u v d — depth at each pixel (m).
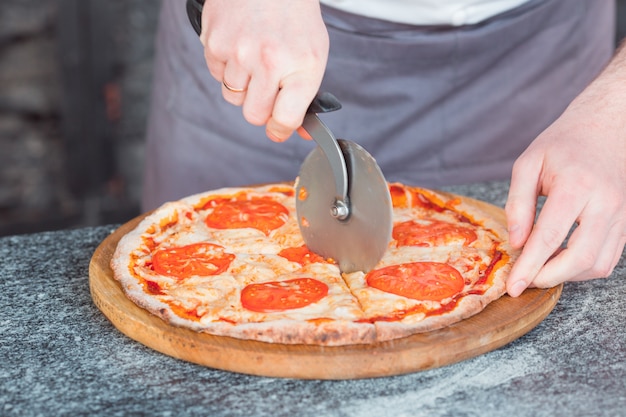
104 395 0.72
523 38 1.18
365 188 0.82
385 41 1.12
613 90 0.89
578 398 0.72
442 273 0.81
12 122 1.75
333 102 0.80
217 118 1.18
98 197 1.84
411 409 0.71
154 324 0.77
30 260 0.93
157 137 1.25
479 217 0.95
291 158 1.18
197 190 1.23
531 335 0.80
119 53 1.75
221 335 0.75
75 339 0.79
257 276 0.83
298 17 0.80
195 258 0.86
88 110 1.76
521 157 0.86
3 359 0.76
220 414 0.70
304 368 0.73
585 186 0.81
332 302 0.78
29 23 1.68
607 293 0.87
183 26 1.18
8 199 1.79
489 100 1.20
